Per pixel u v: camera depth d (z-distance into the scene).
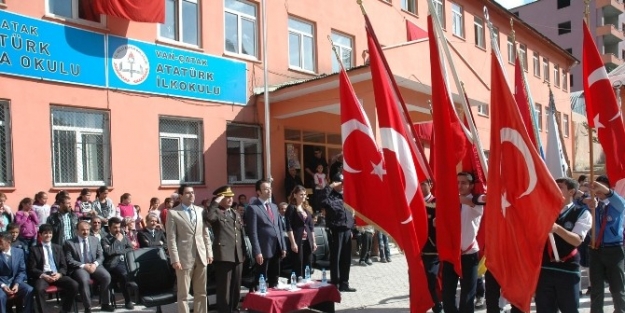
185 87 12.59
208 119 13.05
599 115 6.05
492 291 5.58
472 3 24.58
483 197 5.76
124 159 11.36
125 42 11.48
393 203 5.16
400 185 5.12
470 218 5.72
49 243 7.89
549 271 4.93
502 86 4.68
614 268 6.00
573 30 45.00
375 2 18.45
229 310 7.24
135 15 11.05
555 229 4.78
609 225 6.04
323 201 8.93
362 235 11.66
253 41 14.41
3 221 8.56
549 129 6.84
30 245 8.73
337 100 13.16
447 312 5.70
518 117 4.56
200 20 13.04
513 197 4.56
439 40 5.20
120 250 8.67
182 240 6.92
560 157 6.71
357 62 17.44
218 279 7.22
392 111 5.32
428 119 16.61
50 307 8.36
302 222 9.01
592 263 6.15
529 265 4.42
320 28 16.17
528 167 4.48
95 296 9.05
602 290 6.12
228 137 13.54
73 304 7.78
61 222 8.83
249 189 13.84
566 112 33.78
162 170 12.18
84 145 10.84
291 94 13.73
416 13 20.89
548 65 31.58
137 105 11.66
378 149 5.54
